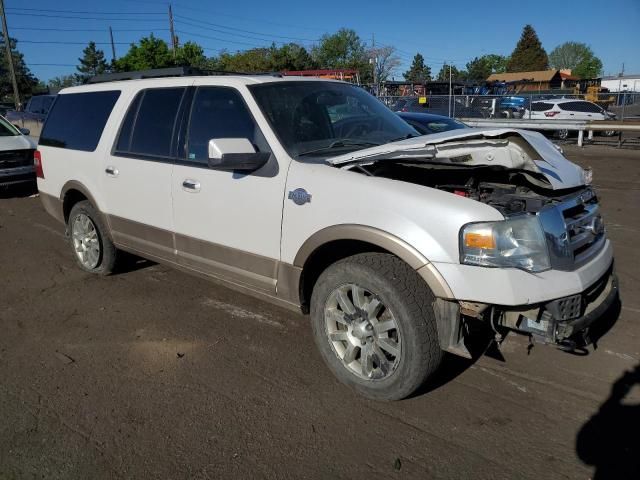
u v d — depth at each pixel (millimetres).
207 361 3859
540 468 2719
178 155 4309
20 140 10188
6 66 74062
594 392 3350
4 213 8867
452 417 3141
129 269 5793
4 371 3770
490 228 2814
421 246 2926
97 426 3129
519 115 21609
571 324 2891
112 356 3959
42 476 2740
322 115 4082
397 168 3670
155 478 2717
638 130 15961
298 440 2973
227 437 3012
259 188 3670
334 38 78312
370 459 2814
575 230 3195
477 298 2822
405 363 3053
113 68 47344
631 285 5020
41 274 5750
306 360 3838
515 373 3582
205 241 4141
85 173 5230
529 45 95438
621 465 2723
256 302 4895
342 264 3270
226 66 54938
